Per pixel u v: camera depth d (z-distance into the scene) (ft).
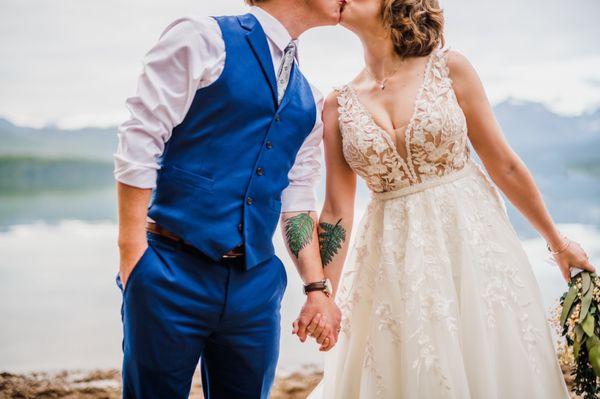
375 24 7.59
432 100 7.34
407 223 7.59
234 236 6.48
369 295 7.90
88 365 14.05
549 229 7.90
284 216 7.70
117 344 15.76
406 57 7.62
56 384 11.49
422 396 7.05
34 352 15.01
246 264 6.55
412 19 7.45
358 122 7.64
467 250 7.37
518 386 7.19
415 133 7.31
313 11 7.00
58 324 17.39
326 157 8.18
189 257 6.37
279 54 6.95
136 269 6.16
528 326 7.40
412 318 7.22
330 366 8.29
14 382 11.56
